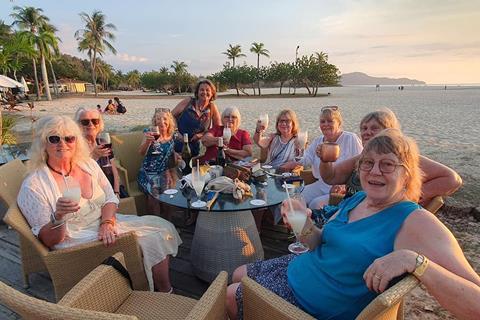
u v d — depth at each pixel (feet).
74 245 7.50
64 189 7.77
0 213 13.11
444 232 4.36
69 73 209.15
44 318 3.79
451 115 62.49
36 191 7.25
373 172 5.04
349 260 5.08
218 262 9.43
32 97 137.80
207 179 10.21
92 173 8.53
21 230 6.72
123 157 14.61
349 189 9.29
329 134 12.05
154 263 8.28
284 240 12.29
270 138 14.37
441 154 28.84
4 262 10.71
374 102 108.47
